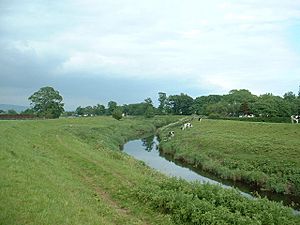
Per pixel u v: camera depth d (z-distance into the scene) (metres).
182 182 20.53
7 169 17.59
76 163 27.00
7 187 14.80
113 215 15.94
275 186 32.38
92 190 20.14
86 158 28.66
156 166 44.22
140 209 17.23
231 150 46.31
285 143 44.66
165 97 181.75
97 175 23.77
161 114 170.88
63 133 46.19
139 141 74.06
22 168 18.55
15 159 20.50
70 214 13.58
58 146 33.56
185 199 16.94
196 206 16.38
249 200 18.69
